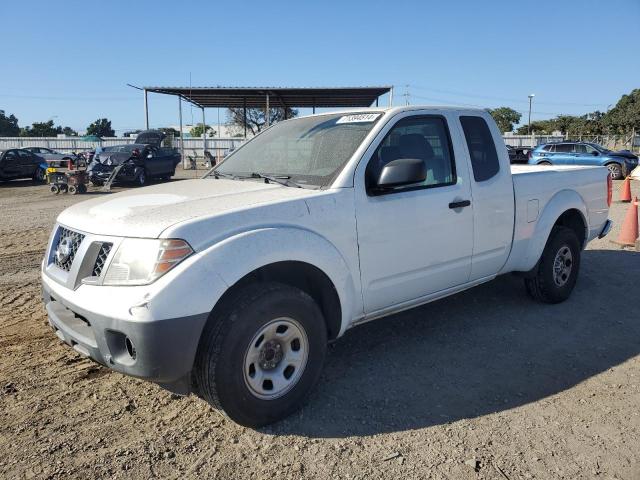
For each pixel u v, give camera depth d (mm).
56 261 3434
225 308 2936
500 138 4641
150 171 21625
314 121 4336
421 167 3369
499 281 6180
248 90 27938
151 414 3314
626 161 22734
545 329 4723
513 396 3543
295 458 2869
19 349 4289
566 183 5320
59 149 45500
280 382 3164
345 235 3439
